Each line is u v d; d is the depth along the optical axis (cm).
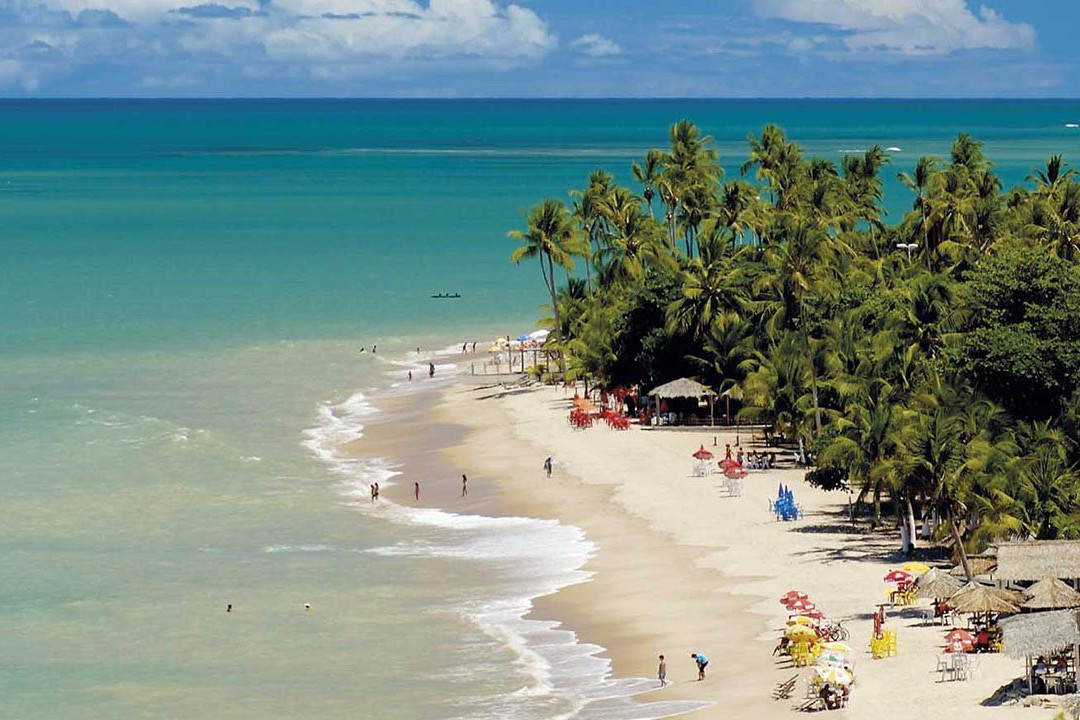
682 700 5675
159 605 7119
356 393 12775
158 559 7900
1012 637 5394
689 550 7850
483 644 6525
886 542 7856
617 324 11969
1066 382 8550
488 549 8062
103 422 11344
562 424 11244
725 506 8738
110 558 7912
